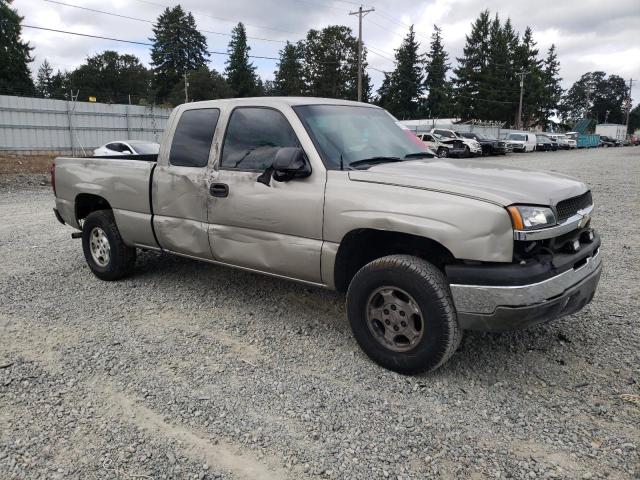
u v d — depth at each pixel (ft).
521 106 238.89
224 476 8.67
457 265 10.79
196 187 15.10
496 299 10.38
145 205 16.75
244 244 14.23
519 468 8.83
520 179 12.01
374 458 9.10
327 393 11.18
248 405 10.73
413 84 274.77
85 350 13.21
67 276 19.47
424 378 11.80
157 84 295.69
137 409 10.59
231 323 14.94
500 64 250.16
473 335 13.98
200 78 228.02
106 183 17.89
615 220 30.17
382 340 12.16
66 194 19.57
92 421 10.17
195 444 9.49
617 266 20.31
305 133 13.17
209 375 11.96
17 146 87.76
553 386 11.43
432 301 11.00
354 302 12.31
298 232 13.02
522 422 10.12
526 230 10.27
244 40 292.40
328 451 9.29
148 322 15.05
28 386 11.46
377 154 13.75
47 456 9.12
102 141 98.63
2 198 44.09
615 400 10.85
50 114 90.84
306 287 17.84
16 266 20.84
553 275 10.67
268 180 13.47
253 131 14.26
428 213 10.93
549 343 13.48
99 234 18.76
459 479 8.58
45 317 15.42
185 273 19.56
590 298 12.60
